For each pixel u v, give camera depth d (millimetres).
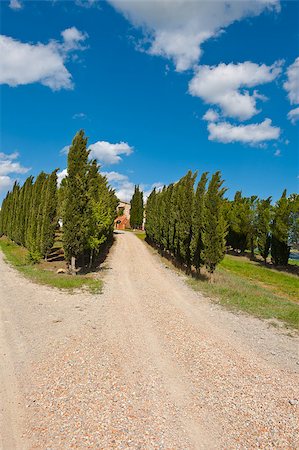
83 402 6062
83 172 20062
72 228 19750
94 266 24609
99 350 8625
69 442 4926
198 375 7445
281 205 34969
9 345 8734
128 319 11648
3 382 6766
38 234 27281
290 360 8539
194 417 5762
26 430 5203
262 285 25406
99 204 22500
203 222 20828
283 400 6484
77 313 12039
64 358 8000
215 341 9719
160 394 6512
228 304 14359
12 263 25484
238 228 45188
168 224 32000
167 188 34438
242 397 6539
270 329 11117
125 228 81125
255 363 8242
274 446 5066
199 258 22375
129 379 7086
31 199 34125
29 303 13141
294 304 15828
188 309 13445
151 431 5281
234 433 5355
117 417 5625
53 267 23250
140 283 19062
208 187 20797
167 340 9648
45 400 6098
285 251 36062
